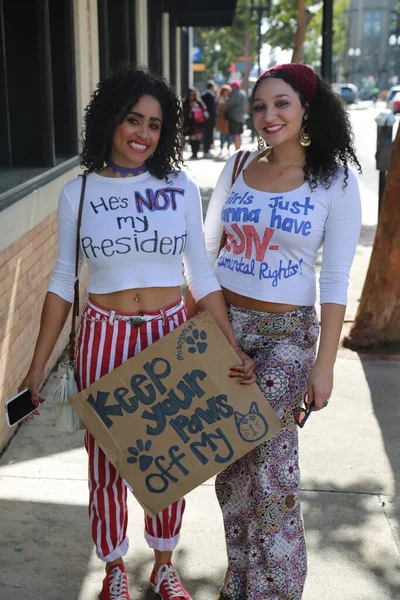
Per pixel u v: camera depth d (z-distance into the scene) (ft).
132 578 10.93
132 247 9.23
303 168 9.30
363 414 16.31
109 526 9.87
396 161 19.22
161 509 9.21
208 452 9.21
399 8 259.60
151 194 9.36
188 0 45.78
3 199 13.91
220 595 10.31
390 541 11.89
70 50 20.80
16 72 18.07
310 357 9.64
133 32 33.37
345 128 9.26
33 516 12.32
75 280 9.68
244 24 133.39
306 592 10.66
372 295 19.98
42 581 10.81
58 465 13.99
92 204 9.30
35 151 18.39
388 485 13.56
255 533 9.51
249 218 9.39
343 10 259.60
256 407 9.25
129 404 9.21
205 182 47.65
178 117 9.48
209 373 9.25
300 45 39.73
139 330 9.41
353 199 9.26
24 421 15.71
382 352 19.92
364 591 10.72
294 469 9.53
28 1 17.60
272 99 9.11
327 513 12.62
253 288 9.48
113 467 9.69
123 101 9.07
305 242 9.27
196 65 144.46
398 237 19.52
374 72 266.98
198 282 9.70
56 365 18.80
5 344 14.10
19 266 15.02
